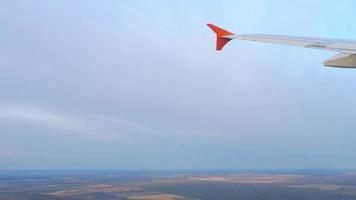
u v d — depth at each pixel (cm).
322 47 1683
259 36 1920
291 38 1853
